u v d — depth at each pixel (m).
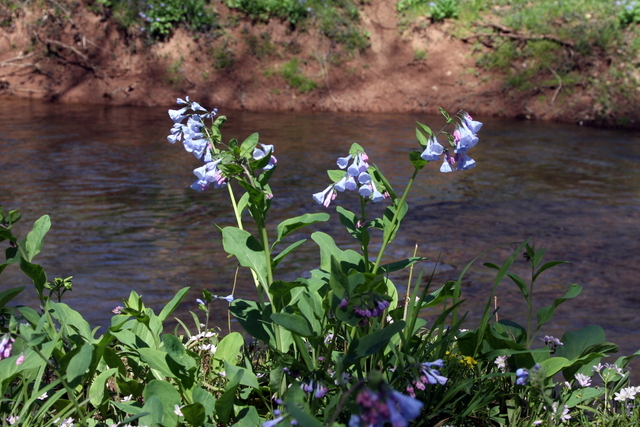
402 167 10.02
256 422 2.40
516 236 6.83
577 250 6.39
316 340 2.27
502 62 15.60
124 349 3.03
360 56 16.11
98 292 5.02
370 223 2.72
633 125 13.92
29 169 9.25
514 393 2.65
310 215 2.59
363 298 2.07
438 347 2.69
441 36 16.23
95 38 15.84
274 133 12.30
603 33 15.27
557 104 14.84
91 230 6.68
